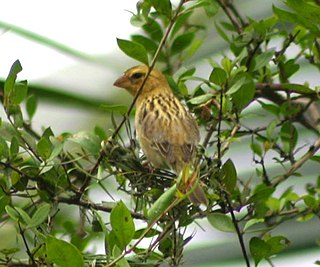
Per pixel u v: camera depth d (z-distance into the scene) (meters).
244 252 9.83
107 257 8.64
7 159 9.72
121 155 10.37
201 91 11.54
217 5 11.23
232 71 10.68
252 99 10.84
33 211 10.38
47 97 12.13
